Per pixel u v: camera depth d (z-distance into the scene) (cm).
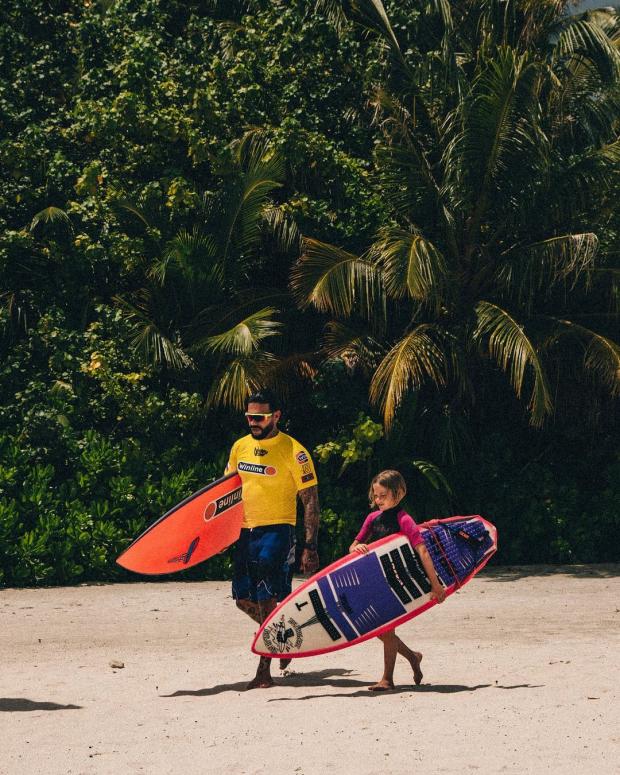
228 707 1255
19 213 3303
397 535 1357
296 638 1344
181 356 2994
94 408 3064
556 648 1675
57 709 1266
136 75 3169
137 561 1505
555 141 3259
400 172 3108
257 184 3028
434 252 2897
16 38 3344
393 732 1084
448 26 3130
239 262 3158
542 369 3073
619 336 3222
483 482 3234
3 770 991
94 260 3059
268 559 1405
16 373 3089
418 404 3306
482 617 2070
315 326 3272
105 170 3138
